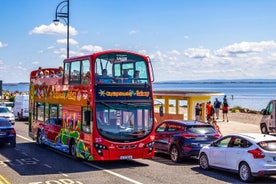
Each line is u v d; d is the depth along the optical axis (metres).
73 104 18.25
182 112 41.53
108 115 16.36
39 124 23.11
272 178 14.37
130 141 16.52
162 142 18.89
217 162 15.07
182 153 17.33
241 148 13.91
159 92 28.78
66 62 19.20
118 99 16.55
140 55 17.28
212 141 17.30
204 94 26.83
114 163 17.53
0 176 14.43
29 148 22.22
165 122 19.20
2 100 68.12
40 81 23.27
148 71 17.33
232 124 32.94
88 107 16.53
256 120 36.81
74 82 18.20
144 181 13.55
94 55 16.47
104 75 16.53
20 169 15.88
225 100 35.03
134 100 16.81
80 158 17.81
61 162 17.62
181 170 15.80
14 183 13.25
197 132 17.39
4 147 22.55
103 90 16.39
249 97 120.38
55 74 22.42
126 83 16.77
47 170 15.68
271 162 13.18
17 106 43.94
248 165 13.40
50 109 21.45
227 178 14.18
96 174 14.88
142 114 16.92
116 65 16.78
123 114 16.56
